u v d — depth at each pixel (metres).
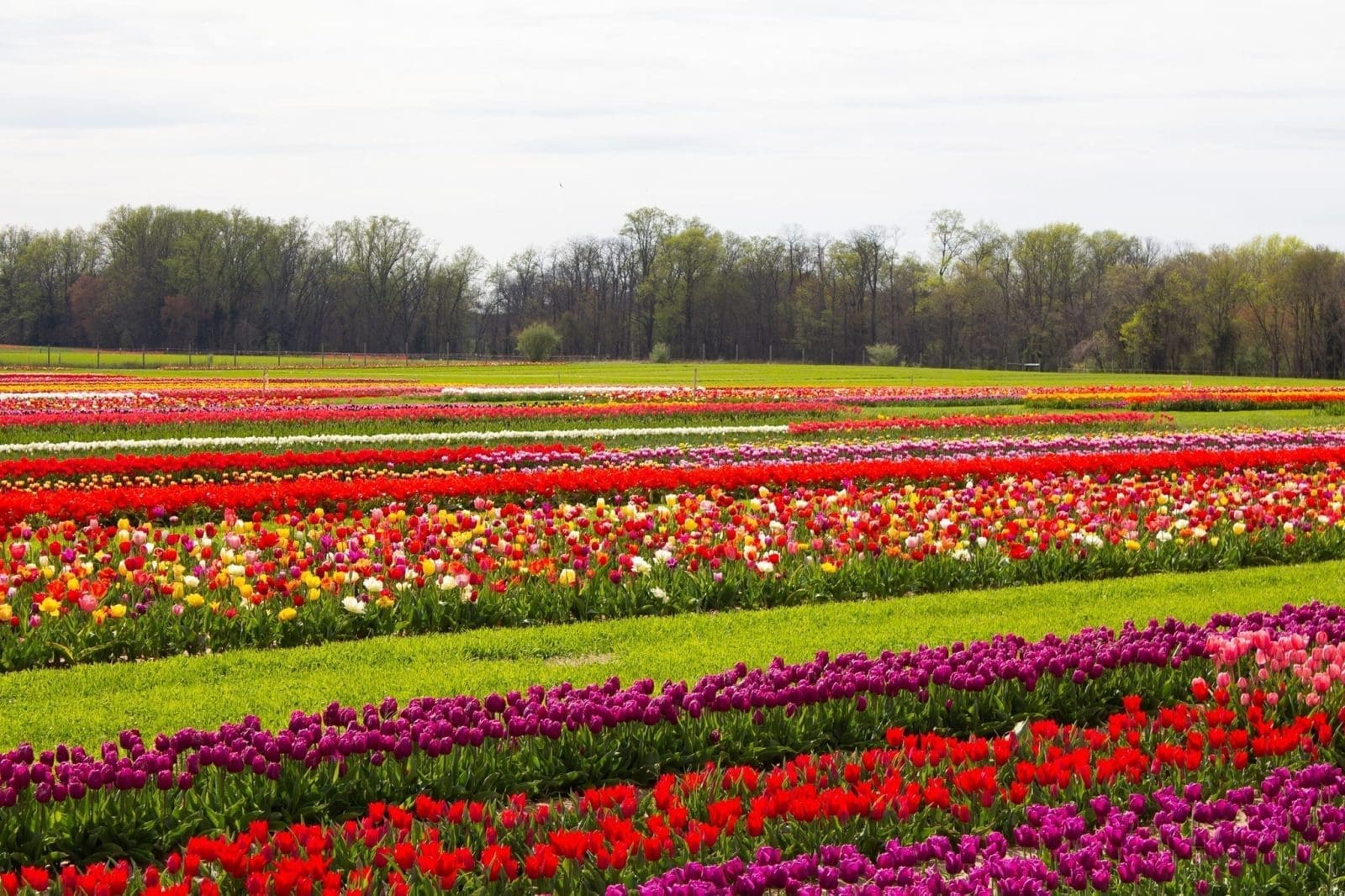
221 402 38.75
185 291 126.81
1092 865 5.72
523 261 140.00
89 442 25.45
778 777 6.59
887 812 6.49
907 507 15.45
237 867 5.53
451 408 34.59
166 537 12.41
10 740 8.34
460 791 7.01
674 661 10.25
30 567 11.25
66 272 133.75
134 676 9.77
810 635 11.19
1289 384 67.69
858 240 128.62
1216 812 6.34
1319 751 7.57
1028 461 19.98
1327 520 15.12
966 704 8.47
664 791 6.27
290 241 133.75
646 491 17.95
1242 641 8.45
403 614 11.41
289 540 12.67
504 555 12.80
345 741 6.93
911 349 127.00
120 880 5.26
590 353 134.25
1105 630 9.55
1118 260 119.56
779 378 72.62
